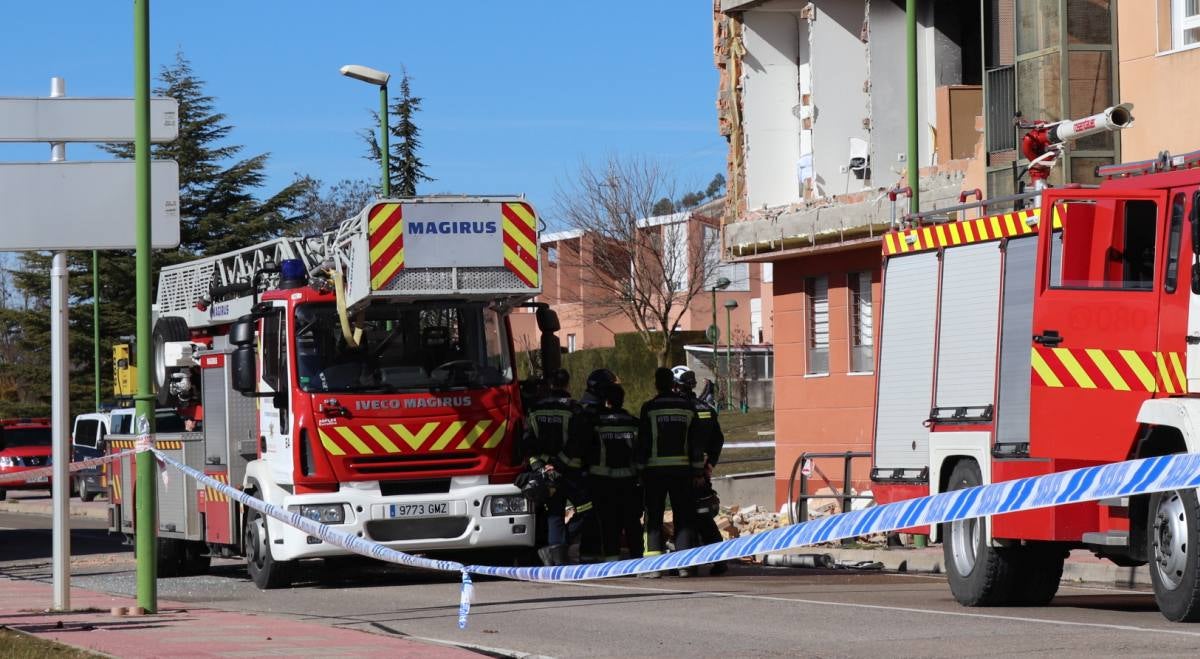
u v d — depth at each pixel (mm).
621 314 64250
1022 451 12094
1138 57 22609
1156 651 9602
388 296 15680
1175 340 11086
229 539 17562
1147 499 11281
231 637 11055
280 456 16250
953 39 28688
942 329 13398
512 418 16469
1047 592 12812
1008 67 24828
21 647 10289
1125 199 11562
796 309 30141
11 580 18031
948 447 13109
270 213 55281
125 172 12758
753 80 30547
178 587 17500
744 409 55125
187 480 18766
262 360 16531
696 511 17172
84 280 57031
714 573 17312
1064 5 23047
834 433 28953
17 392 69250
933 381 13469
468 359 16422
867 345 28312
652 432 16703
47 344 58250
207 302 20609
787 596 14336
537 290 16094
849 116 29172
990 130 25141
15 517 38500
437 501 16094
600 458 17328
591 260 59344
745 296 76562
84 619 12398
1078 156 22812
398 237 15688
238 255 20406
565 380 16734
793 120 30594
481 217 15977
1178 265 11156
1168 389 11102
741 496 30391
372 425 15984
